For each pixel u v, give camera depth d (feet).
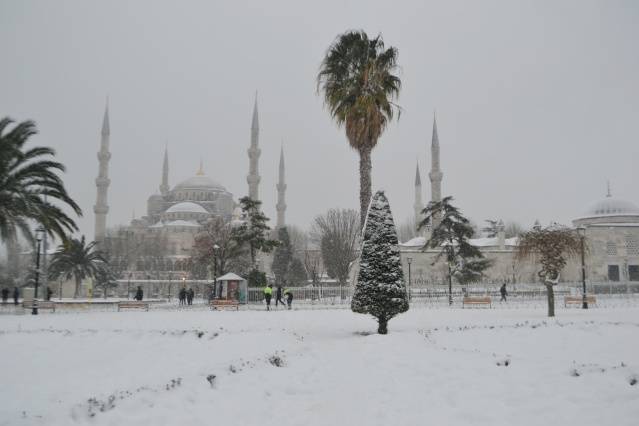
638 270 260.01
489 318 87.61
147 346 59.67
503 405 32.96
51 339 62.75
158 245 372.99
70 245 100.37
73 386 41.32
